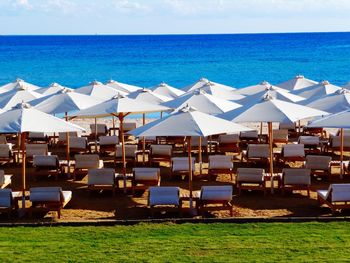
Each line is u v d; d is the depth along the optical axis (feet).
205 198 40.83
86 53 374.02
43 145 58.03
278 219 37.27
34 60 299.38
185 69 234.38
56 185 50.96
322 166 51.47
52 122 43.91
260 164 58.65
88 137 75.87
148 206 43.75
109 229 35.96
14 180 52.90
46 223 37.14
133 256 30.76
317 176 53.52
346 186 40.78
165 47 469.57
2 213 41.91
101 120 98.63
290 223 36.58
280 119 47.06
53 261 30.04
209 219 37.50
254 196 46.65
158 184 47.32
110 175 46.55
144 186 46.93
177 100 60.23
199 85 82.53
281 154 56.49
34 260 30.19
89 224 37.19
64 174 55.11
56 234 34.94
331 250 31.24
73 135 68.49
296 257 30.27
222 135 62.69
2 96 68.80
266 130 84.43
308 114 48.83
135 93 70.64
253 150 57.06
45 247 32.35
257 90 79.00
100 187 46.75
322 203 43.75
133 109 51.62
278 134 66.39
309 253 30.86
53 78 196.24
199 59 304.71
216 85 76.18
